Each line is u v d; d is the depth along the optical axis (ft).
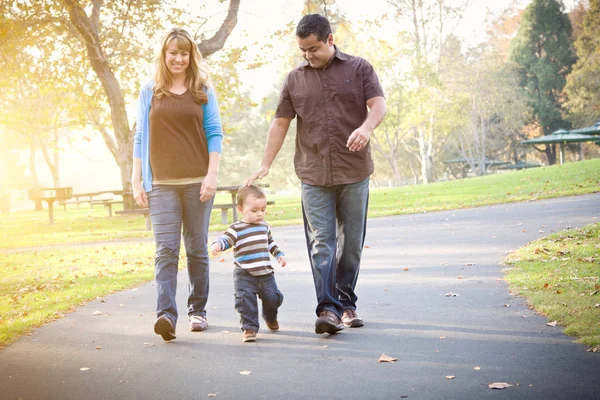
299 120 15.88
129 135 70.08
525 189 61.31
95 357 13.89
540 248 25.27
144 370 12.71
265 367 12.55
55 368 13.08
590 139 148.25
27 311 20.04
